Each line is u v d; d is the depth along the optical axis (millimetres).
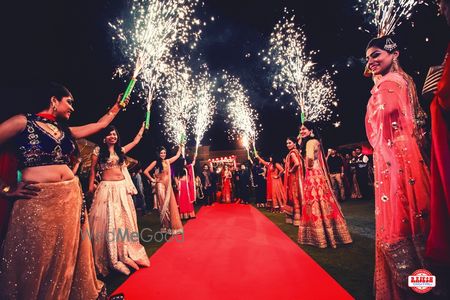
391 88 1967
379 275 1999
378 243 2012
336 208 4023
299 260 3295
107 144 3668
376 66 2105
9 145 1882
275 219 6832
